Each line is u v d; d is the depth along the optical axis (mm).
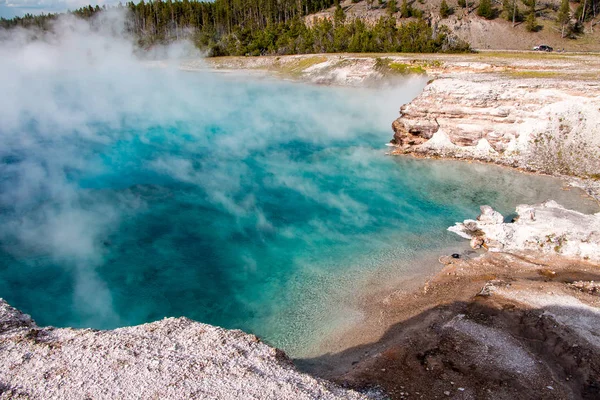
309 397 16219
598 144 47938
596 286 28328
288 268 33562
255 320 27750
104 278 32656
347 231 39188
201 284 31859
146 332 19688
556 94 50844
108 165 57562
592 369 21391
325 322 27219
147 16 168125
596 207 40750
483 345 23312
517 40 139250
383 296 29297
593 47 130125
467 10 157750
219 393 15977
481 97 53875
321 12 181500
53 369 16859
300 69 123938
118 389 15867
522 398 19969
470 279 30469
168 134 72312
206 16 170875
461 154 55750
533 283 28812
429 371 21734
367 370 22016
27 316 21156
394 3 161375
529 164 50781
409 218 41125
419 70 95250
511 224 36438
